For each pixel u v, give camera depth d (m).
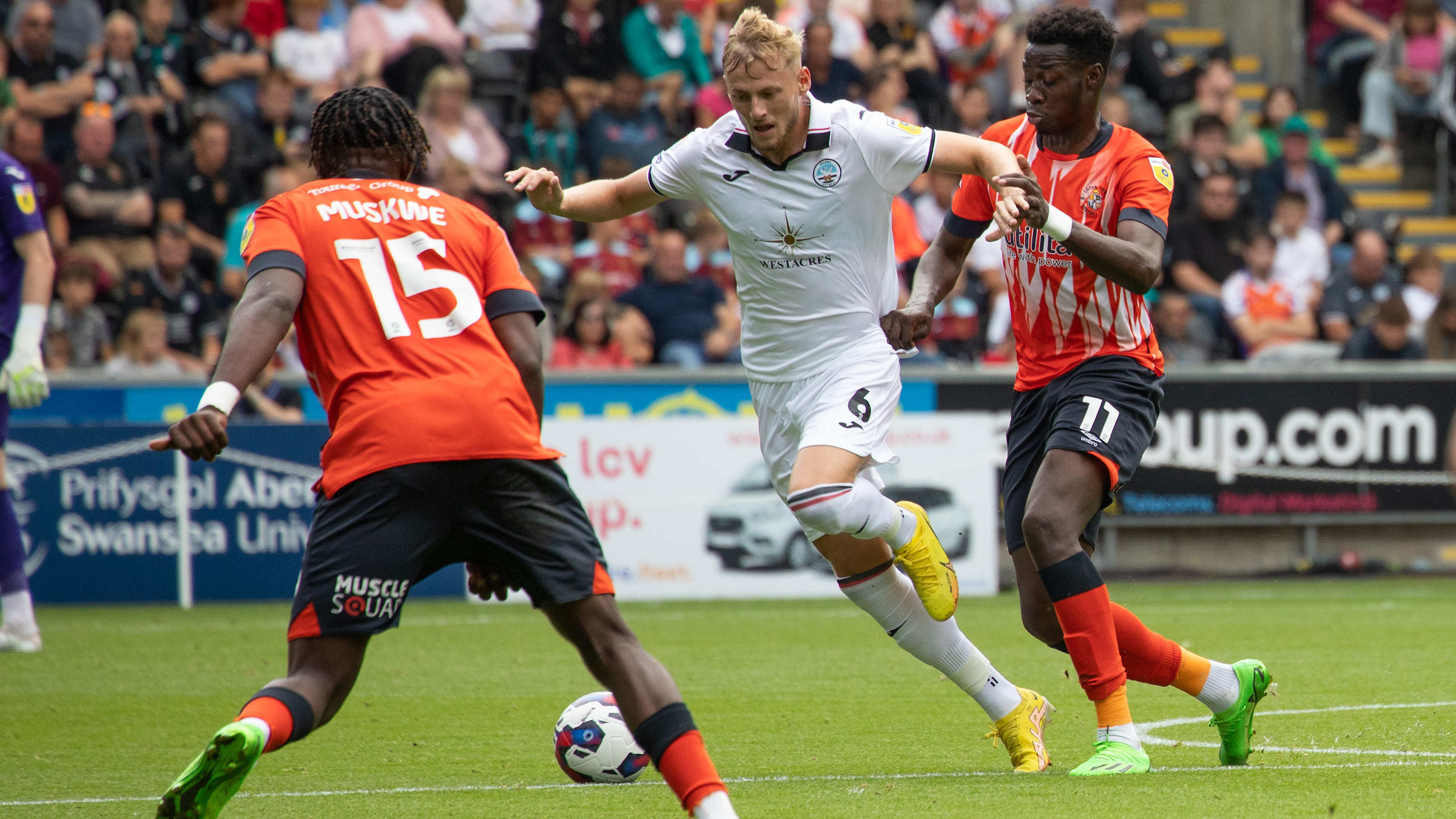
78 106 45.44
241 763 11.09
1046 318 16.55
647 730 11.70
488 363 12.33
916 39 55.00
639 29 52.44
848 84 49.78
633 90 48.94
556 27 51.62
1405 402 42.25
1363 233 49.44
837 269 15.87
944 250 17.38
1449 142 63.34
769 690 23.11
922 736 18.83
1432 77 62.25
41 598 37.06
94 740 19.12
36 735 19.44
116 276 43.38
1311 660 25.91
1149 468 41.34
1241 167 51.91
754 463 38.34
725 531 38.16
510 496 12.02
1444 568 43.53
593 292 42.84
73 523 37.22
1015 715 16.27
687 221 47.69
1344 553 43.03
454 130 46.91
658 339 44.09
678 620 33.34
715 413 40.59
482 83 50.84
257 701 11.46
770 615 34.50
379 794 15.08
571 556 12.02
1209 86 54.84
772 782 15.42
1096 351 16.42
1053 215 14.66
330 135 13.23
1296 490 41.84
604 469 37.91
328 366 12.25
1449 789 14.31
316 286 12.35
